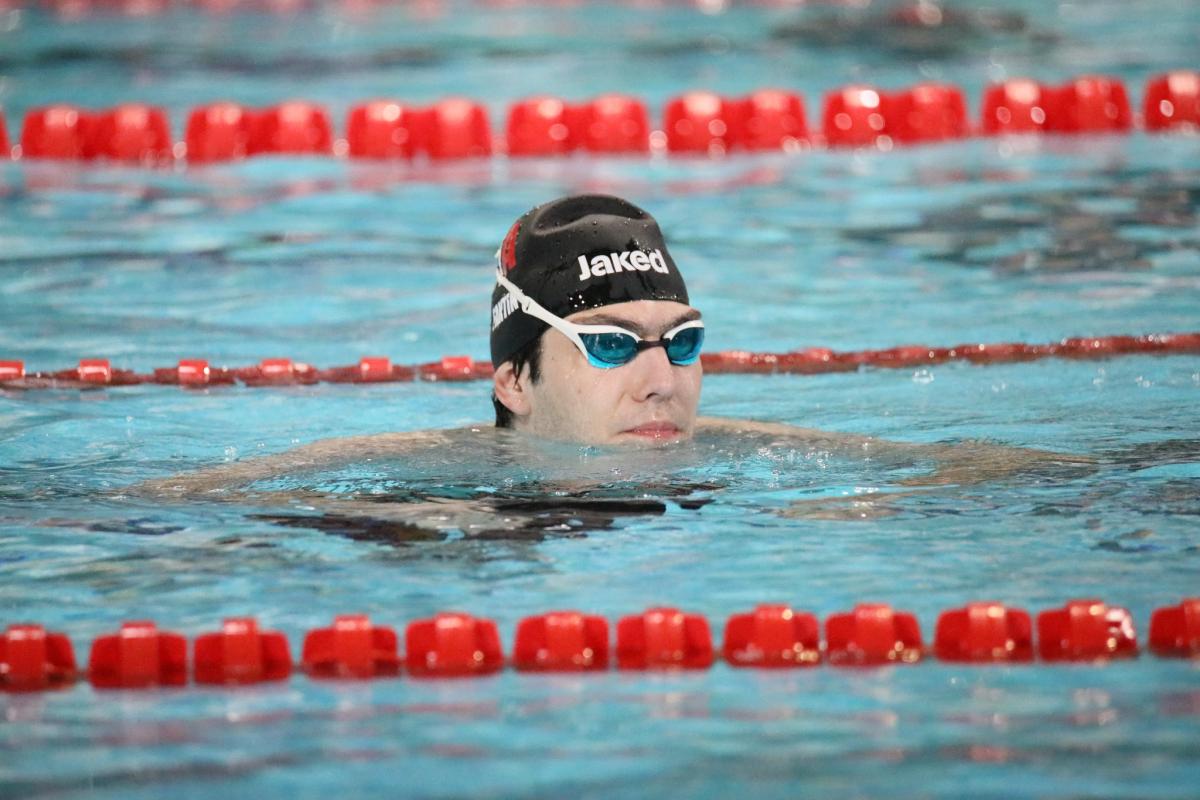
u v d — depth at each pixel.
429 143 32.94
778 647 10.37
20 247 24.98
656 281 14.03
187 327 20.72
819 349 19.59
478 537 12.48
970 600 11.02
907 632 10.50
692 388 14.18
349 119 33.00
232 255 24.58
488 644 10.38
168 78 40.66
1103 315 20.69
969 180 29.81
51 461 15.01
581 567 11.82
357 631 10.38
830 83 40.03
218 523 12.91
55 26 49.22
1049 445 15.17
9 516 13.17
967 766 8.34
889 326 20.55
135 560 12.06
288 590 11.41
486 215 27.31
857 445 14.91
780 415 16.78
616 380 13.93
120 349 19.61
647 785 8.18
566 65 42.88
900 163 31.78
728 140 33.81
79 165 31.75
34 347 19.66
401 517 12.94
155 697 9.74
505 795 8.07
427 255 24.61
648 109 36.59
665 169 31.58
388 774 8.38
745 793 8.05
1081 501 13.17
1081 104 34.59
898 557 11.91
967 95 38.41
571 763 8.51
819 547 12.16
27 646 10.25
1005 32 47.56
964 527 12.57
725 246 25.12
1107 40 46.03
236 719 9.30
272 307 21.72
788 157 32.78
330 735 8.99
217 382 18.39
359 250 24.91
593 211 14.68
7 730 9.16
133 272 23.50
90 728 9.19
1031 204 27.55
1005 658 10.21
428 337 20.38
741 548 12.16
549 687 9.84
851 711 9.29
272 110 33.03
